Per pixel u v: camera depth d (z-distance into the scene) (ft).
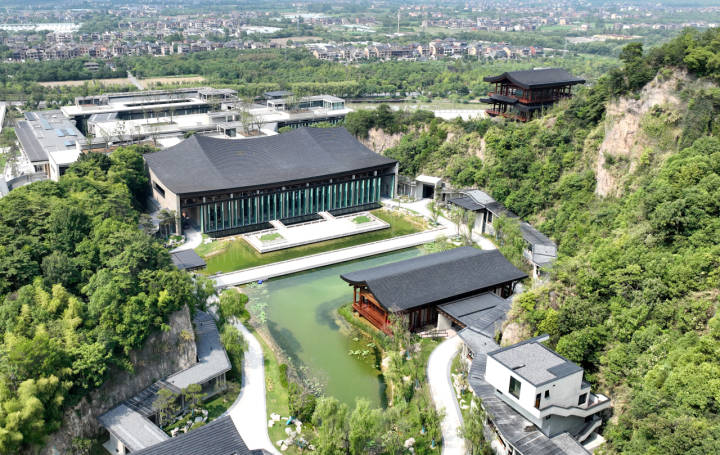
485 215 519.19
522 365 258.78
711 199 313.32
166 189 494.59
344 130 627.05
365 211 579.48
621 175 445.78
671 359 248.11
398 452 258.16
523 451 237.66
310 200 552.41
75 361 258.57
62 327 273.13
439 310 359.46
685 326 270.26
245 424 274.98
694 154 364.38
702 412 223.71
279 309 387.75
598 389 277.64
